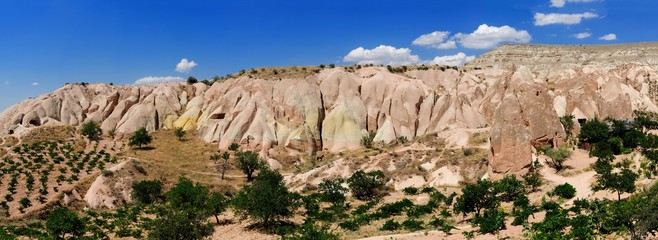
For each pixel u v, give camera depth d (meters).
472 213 53.69
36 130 113.38
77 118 138.88
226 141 117.81
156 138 124.62
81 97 145.00
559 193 55.47
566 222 37.81
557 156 65.31
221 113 129.00
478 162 75.19
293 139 117.50
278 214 56.53
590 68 134.12
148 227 60.09
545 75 156.25
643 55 178.62
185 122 135.75
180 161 105.56
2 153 98.69
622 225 32.41
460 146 86.62
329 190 71.31
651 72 127.38
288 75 142.12
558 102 110.81
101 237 55.94
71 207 75.56
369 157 89.69
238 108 127.06
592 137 70.88
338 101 131.88
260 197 55.94
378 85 134.62
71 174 87.81
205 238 50.47
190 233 43.00
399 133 125.19
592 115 102.19
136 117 133.12
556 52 198.25
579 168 64.38
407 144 96.94
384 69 148.00
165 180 89.62
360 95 134.62
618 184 47.03
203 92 149.00
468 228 45.94
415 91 130.88
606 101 105.00
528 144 65.25
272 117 124.00
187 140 124.38
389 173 82.12
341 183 78.44
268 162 109.19
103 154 105.50
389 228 50.00
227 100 132.12
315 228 49.84
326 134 123.25
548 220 38.94
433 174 77.44
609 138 70.94
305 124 122.50
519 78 110.19
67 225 54.59
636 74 127.50
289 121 124.50
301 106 126.81
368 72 144.62
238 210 58.91
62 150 103.31
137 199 80.19
